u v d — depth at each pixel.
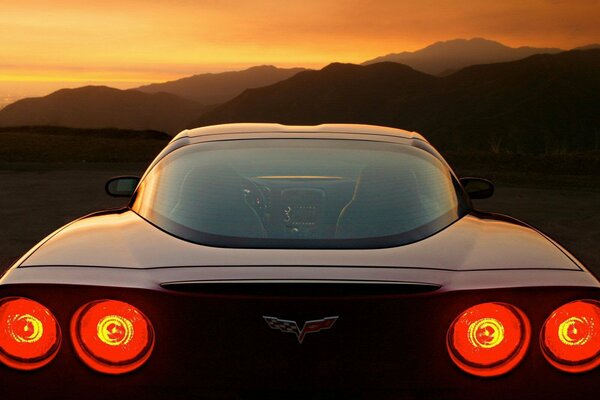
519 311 1.83
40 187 12.57
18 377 1.84
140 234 2.29
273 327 1.79
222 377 1.81
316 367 1.79
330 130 3.25
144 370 1.83
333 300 1.78
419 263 1.99
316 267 1.93
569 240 7.94
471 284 1.85
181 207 2.44
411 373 1.80
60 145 21.98
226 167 2.72
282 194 2.60
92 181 13.56
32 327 1.84
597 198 11.48
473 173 15.25
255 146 2.96
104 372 1.83
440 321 1.80
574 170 15.79
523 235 2.40
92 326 1.84
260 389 1.81
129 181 4.03
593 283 1.91
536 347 1.83
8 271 2.03
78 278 1.88
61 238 2.32
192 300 1.80
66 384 1.83
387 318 1.79
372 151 2.95
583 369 1.82
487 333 1.83
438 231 2.33
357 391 1.81
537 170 15.86
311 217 2.43
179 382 1.82
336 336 1.79
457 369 1.81
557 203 10.89
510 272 1.95
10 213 9.62
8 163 17.41
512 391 1.82
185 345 1.81
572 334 1.83
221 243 2.16
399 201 2.49
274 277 1.84
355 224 2.30
